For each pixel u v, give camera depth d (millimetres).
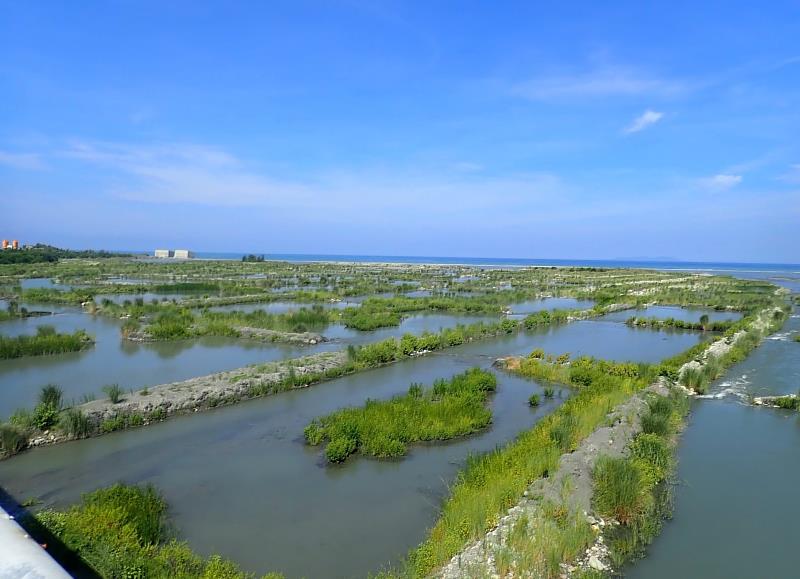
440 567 9984
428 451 16688
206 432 17953
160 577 9227
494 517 11523
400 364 28438
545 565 10000
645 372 24781
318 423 18234
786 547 11469
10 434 15828
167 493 13695
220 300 50594
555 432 15727
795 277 130375
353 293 60750
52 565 2326
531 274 108812
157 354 29469
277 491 13891
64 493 13594
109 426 17672
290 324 37062
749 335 34875
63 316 41531
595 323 45000
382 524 12344
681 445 17344
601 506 12258
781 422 19719
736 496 13781
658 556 11023
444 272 110688
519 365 27312
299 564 10734
